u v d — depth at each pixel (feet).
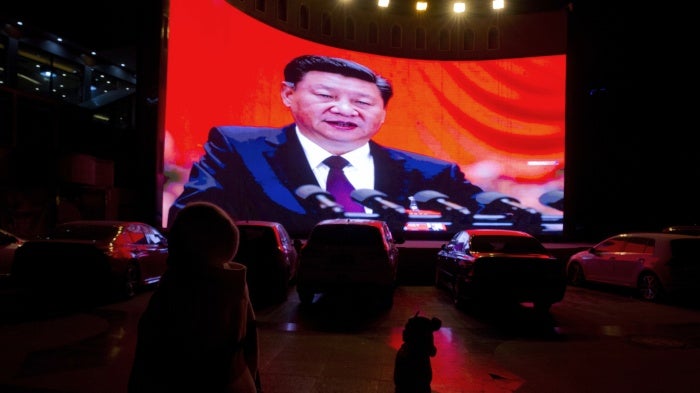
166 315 6.64
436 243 69.97
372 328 27.58
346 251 33.63
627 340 25.79
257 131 70.90
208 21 66.08
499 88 83.46
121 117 84.53
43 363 19.63
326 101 76.89
